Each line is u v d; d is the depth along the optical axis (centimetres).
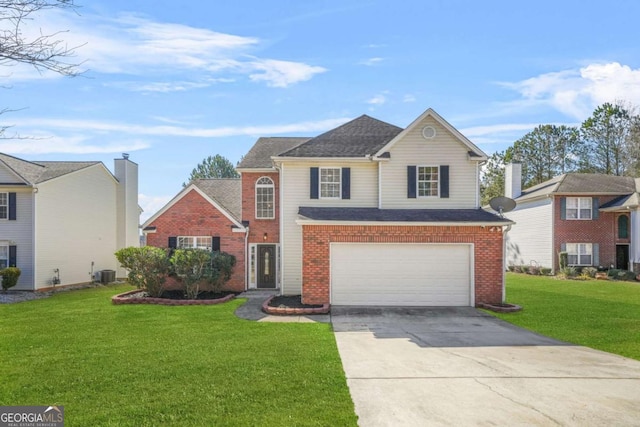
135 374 698
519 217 3316
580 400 598
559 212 2881
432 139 1736
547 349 900
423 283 1495
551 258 2881
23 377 686
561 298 1709
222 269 1794
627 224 2844
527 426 513
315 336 995
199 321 1195
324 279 1473
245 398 592
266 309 1352
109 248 2697
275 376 687
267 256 2019
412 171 1731
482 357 830
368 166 1791
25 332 1051
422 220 1509
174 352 839
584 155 4700
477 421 526
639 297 1742
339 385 647
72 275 2353
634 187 2914
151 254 1644
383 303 1492
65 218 2309
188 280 1619
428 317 1285
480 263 1491
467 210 1684
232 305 1508
